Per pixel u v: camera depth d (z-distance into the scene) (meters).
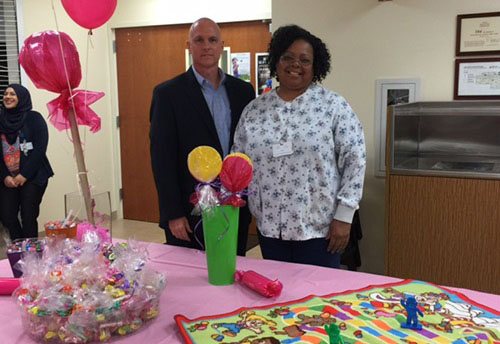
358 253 2.98
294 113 1.85
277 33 1.90
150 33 4.70
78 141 1.48
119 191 5.09
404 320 1.14
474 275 2.46
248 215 2.14
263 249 1.95
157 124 2.05
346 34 2.98
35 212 3.66
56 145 4.37
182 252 1.71
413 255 2.59
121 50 4.86
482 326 1.11
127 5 4.75
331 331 0.99
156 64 4.72
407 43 2.86
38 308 1.07
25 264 1.19
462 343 1.03
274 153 1.84
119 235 4.50
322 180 1.82
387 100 2.94
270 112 1.89
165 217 2.00
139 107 4.87
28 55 1.39
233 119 2.15
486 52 2.69
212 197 1.35
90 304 1.07
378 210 3.04
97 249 1.25
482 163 2.73
